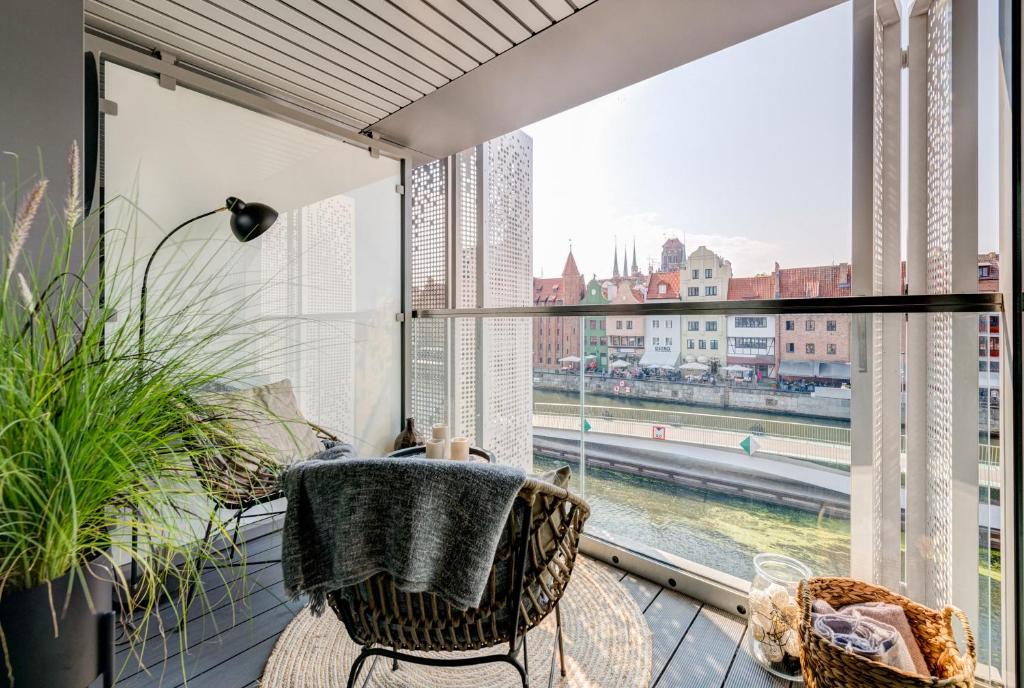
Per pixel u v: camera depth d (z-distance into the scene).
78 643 0.69
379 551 0.92
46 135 1.07
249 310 2.26
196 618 1.67
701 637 1.64
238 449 0.98
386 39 2.02
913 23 1.69
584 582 2.00
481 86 2.40
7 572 0.62
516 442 2.66
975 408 1.39
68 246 0.84
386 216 2.88
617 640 1.62
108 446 0.71
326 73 2.29
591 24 1.91
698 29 1.92
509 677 1.44
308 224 2.50
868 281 1.68
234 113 2.24
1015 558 1.17
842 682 1.15
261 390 2.12
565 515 1.08
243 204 2.02
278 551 2.17
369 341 2.78
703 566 1.98
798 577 1.66
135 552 0.75
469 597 0.90
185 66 2.21
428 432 3.05
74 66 1.12
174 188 2.03
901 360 1.64
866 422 1.66
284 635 1.60
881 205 1.71
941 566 1.52
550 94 2.47
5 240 1.01
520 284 3.69
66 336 0.80
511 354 2.69
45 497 0.65
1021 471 1.15
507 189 3.59
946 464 1.48
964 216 1.44
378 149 2.83
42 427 0.64
